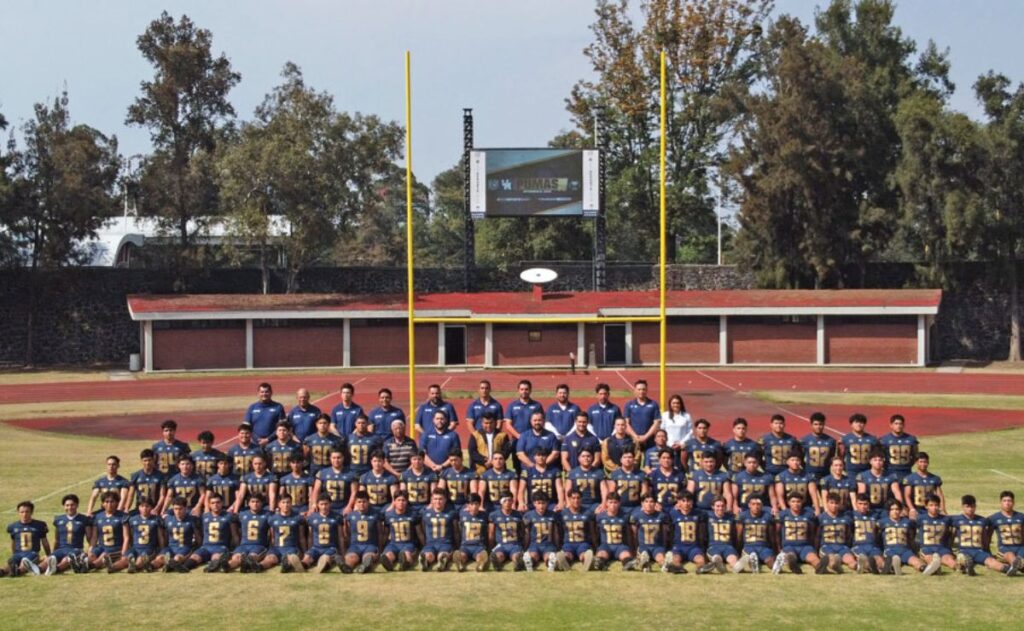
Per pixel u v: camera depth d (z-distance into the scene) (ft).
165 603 44.09
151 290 203.82
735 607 42.80
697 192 239.09
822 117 191.21
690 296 186.80
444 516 51.70
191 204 205.67
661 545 51.72
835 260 193.88
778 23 201.77
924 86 216.54
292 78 202.59
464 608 42.83
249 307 182.80
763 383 152.35
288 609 42.93
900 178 183.52
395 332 187.52
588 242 235.81
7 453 88.17
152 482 55.26
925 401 125.59
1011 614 41.60
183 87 206.59
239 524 52.85
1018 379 156.56
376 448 57.67
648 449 59.82
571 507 52.19
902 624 40.22
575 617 41.37
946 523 51.21
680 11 234.79
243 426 57.16
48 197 191.21
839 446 57.26
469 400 128.47
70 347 199.21
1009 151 176.35
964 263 194.80
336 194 201.77
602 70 240.94
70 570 50.88
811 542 51.55
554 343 185.57
